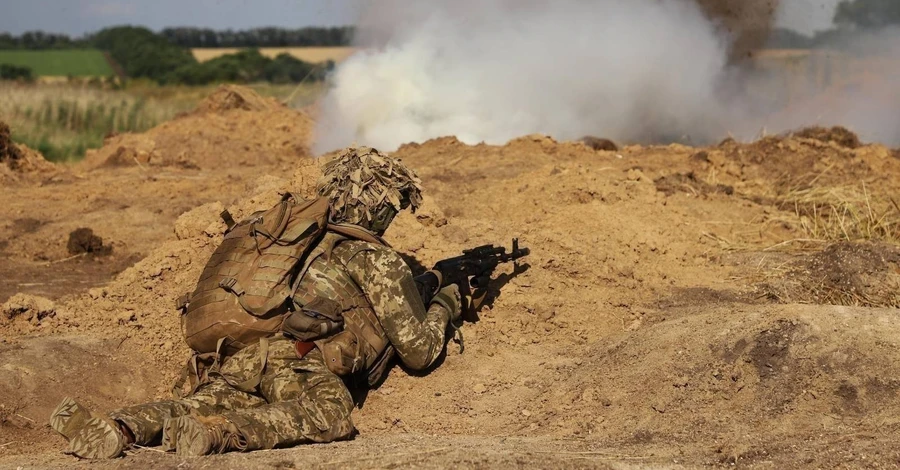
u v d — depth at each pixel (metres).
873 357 4.70
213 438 3.98
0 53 66.38
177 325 5.87
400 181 5.23
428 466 3.81
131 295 6.08
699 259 7.38
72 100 23.69
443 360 5.57
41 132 20.66
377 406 5.19
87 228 8.88
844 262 6.87
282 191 6.52
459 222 7.14
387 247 5.12
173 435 3.99
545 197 7.86
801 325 4.95
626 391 5.01
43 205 10.46
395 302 4.96
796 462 4.00
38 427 4.94
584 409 4.96
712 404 4.75
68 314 5.90
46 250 8.84
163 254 6.26
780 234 8.12
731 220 8.41
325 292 4.83
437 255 6.48
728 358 4.96
